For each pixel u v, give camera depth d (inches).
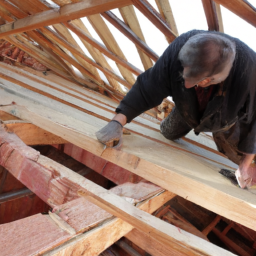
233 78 56.3
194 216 129.6
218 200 59.7
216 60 46.7
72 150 101.6
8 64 172.4
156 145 90.1
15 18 118.6
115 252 81.0
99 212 50.4
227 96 59.7
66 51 147.7
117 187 63.1
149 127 121.6
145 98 70.1
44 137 89.7
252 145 67.2
